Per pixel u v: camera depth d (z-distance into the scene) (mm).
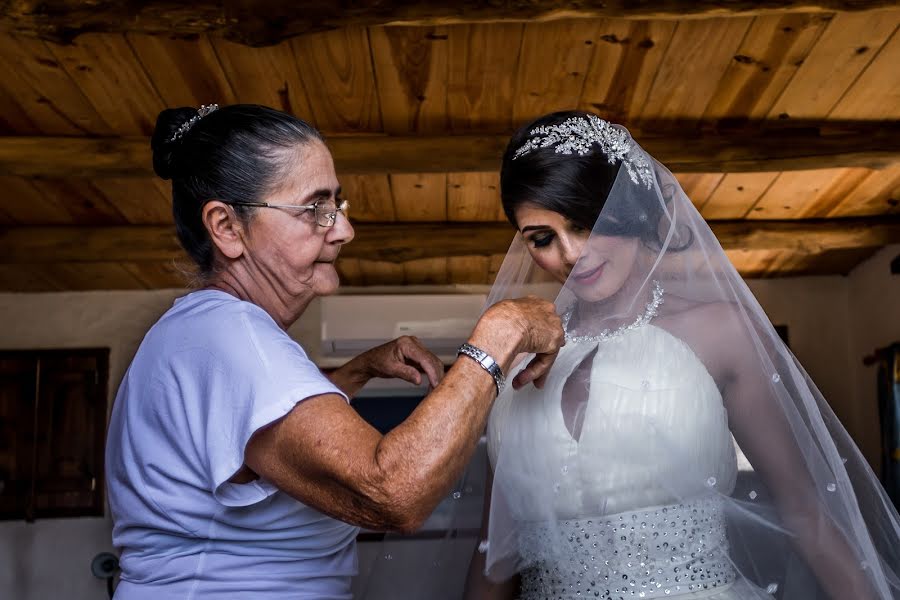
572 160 1644
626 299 1663
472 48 3580
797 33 3479
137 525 1438
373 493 1215
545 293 1821
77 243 5027
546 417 1604
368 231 5172
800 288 6035
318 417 1270
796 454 1601
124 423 1463
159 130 1543
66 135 4191
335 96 3916
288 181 1449
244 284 1495
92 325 5918
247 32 3223
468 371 1321
